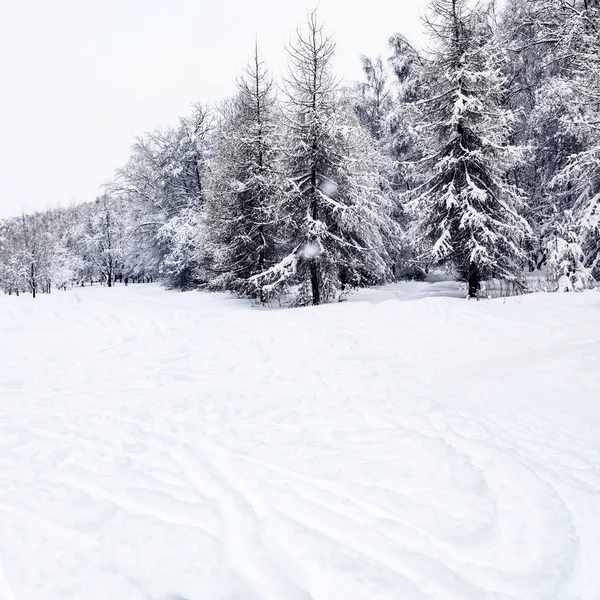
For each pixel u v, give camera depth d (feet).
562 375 17.61
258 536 8.05
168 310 44.06
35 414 16.19
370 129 83.97
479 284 45.85
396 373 20.35
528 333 26.78
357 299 55.57
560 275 43.11
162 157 102.01
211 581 6.97
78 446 12.91
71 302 51.37
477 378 18.83
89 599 6.71
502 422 13.93
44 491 10.03
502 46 62.85
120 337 32.53
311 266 51.85
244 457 11.70
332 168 51.96
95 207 225.56
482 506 8.94
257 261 59.31
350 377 19.83
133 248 111.65
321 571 7.10
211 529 8.41
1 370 23.71
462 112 45.11
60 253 176.45
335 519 8.59
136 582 7.03
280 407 16.07
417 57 51.88
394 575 6.97
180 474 10.92
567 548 7.59
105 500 9.45
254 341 28.99
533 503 9.01
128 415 15.75
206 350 27.32
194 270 82.64
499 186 45.75
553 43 63.26
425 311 34.58
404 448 11.77
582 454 11.43
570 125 51.75
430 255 46.83
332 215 51.78
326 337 28.58
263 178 56.80
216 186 62.75
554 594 6.62
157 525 8.36
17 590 6.93
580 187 53.83
